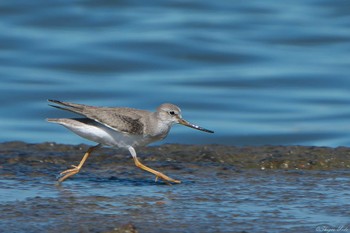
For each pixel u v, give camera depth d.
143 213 11.69
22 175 14.21
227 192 13.09
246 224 11.12
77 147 17.03
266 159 15.47
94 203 12.25
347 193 13.04
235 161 15.62
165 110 14.13
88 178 14.13
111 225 11.01
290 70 30.23
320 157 15.61
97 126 13.52
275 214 11.68
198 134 24.33
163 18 36.47
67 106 13.49
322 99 27.83
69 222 11.12
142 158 15.73
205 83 28.97
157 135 14.05
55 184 13.57
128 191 13.12
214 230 10.81
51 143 17.28
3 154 15.97
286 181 13.95
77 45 32.06
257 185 13.62
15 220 11.19
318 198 12.70
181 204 12.25
